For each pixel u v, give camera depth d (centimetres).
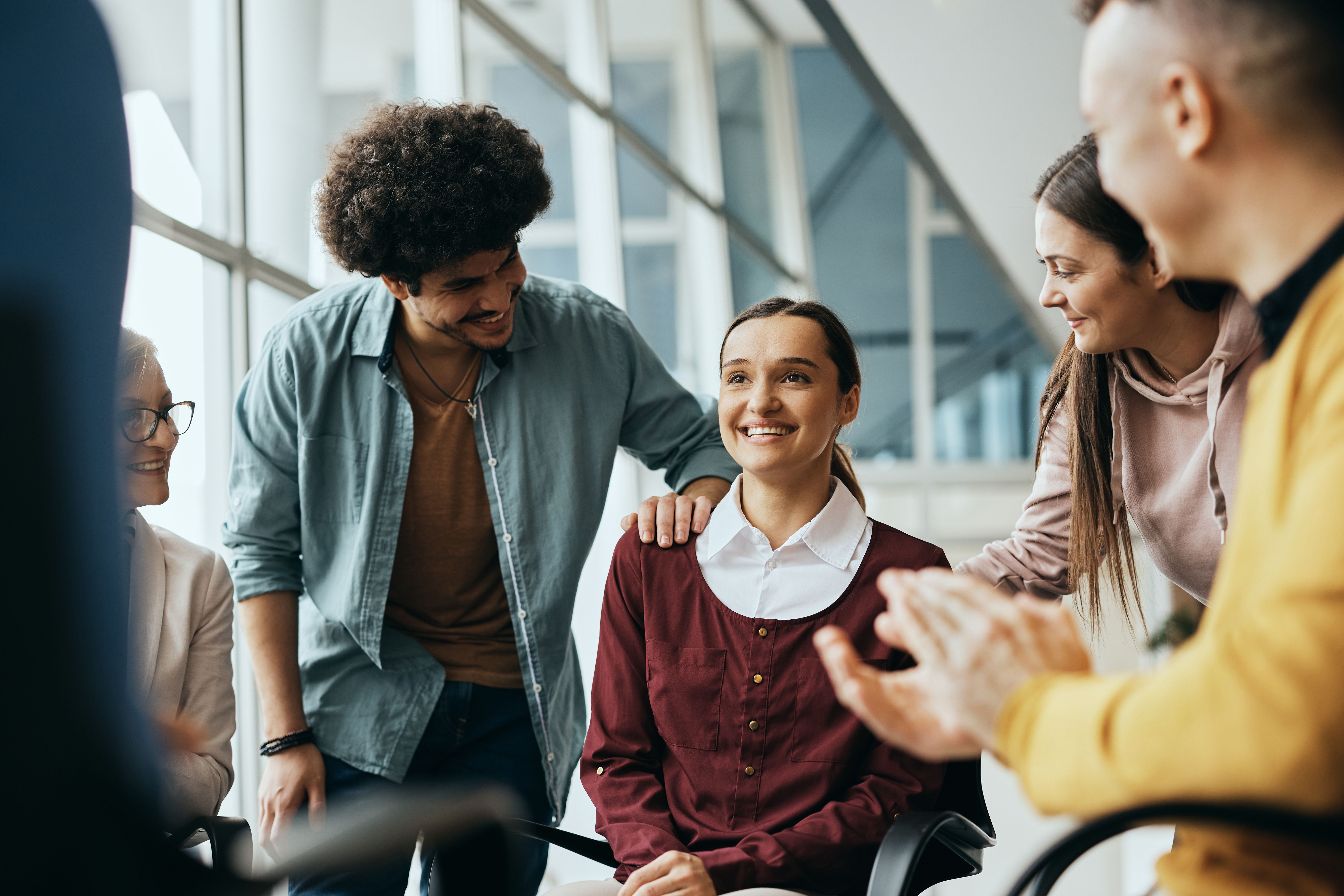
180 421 182
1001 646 86
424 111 180
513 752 201
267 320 317
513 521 200
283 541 200
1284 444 79
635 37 677
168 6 280
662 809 164
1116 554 172
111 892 65
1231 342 147
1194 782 74
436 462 200
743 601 170
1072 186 147
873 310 1027
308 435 196
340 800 197
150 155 272
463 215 170
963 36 471
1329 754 69
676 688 168
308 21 346
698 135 770
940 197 699
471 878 101
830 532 171
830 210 1009
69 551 63
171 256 276
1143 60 81
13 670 62
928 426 1027
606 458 208
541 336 207
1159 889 96
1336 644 69
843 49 502
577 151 567
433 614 202
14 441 62
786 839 152
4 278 63
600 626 180
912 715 92
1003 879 784
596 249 578
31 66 66
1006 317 1027
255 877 75
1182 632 696
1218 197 82
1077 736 79
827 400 169
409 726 195
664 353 661
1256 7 77
